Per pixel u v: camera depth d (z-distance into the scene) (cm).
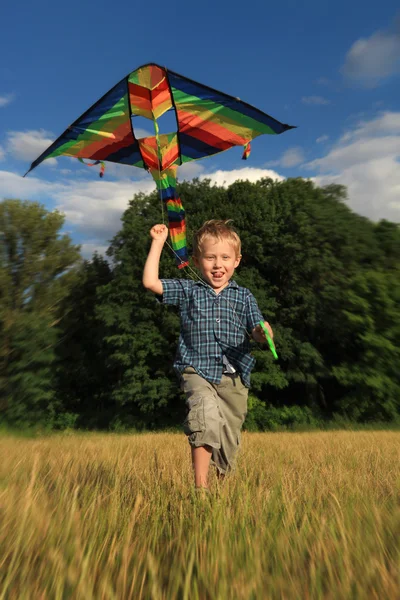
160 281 371
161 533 213
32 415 3634
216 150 371
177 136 364
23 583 155
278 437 1673
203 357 353
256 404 3653
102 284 4444
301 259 3462
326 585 154
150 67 335
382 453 682
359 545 186
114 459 516
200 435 315
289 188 3778
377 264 3578
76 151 369
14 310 3747
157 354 3512
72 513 211
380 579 157
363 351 3616
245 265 3666
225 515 225
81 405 4259
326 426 3519
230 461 363
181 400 3753
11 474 365
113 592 151
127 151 373
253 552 176
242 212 3588
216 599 141
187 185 3794
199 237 372
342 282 3447
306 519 218
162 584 160
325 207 3666
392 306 3341
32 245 3791
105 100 347
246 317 364
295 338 3597
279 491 283
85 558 168
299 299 3672
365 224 3681
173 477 357
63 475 386
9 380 3631
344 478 373
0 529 202
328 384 3966
